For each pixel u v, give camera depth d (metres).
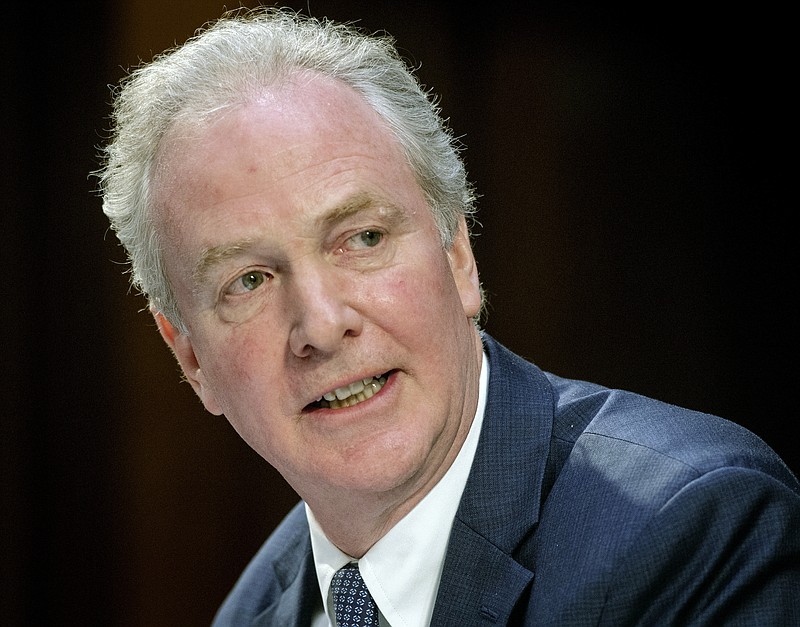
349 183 2.74
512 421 3.00
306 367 2.74
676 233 6.21
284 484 6.77
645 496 2.60
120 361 6.75
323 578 3.15
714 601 2.46
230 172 2.75
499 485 2.89
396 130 2.93
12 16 6.47
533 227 6.30
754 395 6.14
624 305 6.27
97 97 6.52
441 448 2.88
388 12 6.19
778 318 6.12
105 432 6.75
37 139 6.57
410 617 2.92
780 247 6.11
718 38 6.14
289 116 2.77
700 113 6.18
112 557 6.74
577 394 3.16
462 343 2.93
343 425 2.75
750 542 2.48
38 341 6.69
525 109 6.27
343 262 2.76
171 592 6.75
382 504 2.88
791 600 2.44
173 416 6.77
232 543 6.75
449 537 2.91
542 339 6.30
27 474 6.71
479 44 6.26
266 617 3.58
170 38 6.42
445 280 2.88
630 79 6.23
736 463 2.61
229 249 2.75
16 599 6.67
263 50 2.92
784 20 6.04
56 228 6.65
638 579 2.49
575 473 2.82
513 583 2.71
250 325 2.80
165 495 6.77
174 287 2.97
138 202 3.04
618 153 6.25
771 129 6.10
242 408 2.89
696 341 6.20
